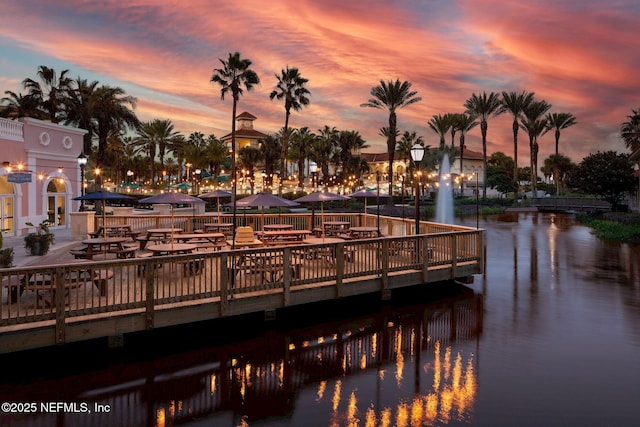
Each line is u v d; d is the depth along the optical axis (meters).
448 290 12.38
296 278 9.61
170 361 7.32
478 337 8.62
